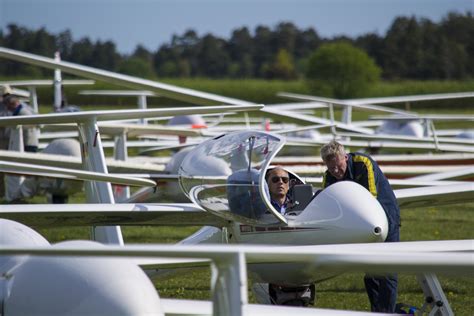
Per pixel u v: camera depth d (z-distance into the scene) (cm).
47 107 17638
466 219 4709
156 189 3756
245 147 2222
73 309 1322
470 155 6288
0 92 5309
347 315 1419
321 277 2050
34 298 1348
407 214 4941
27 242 1627
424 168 5472
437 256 998
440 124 14288
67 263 1354
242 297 1072
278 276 2055
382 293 2056
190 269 2512
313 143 4819
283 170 2203
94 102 19150
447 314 2041
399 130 7606
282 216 2117
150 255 1085
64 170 2573
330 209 2055
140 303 1328
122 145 4697
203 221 2605
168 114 2836
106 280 1332
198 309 1442
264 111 5066
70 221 2689
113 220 2686
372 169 2158
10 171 2898
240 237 2323
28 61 4219
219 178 2242
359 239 2009
